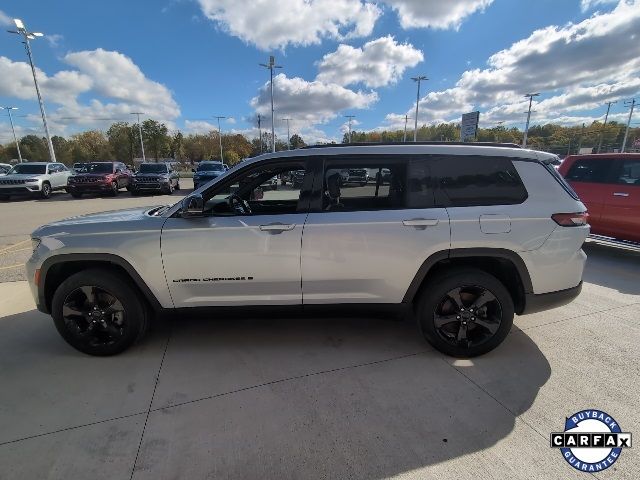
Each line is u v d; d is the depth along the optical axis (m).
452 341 3.03
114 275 3.02
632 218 6.06
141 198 17.70
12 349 3.25
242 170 3.04
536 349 3.20
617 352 3.14
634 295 4.47
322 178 2.99
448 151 2.99
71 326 3.05
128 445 2.15
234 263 2.94
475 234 2.88
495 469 1.97
